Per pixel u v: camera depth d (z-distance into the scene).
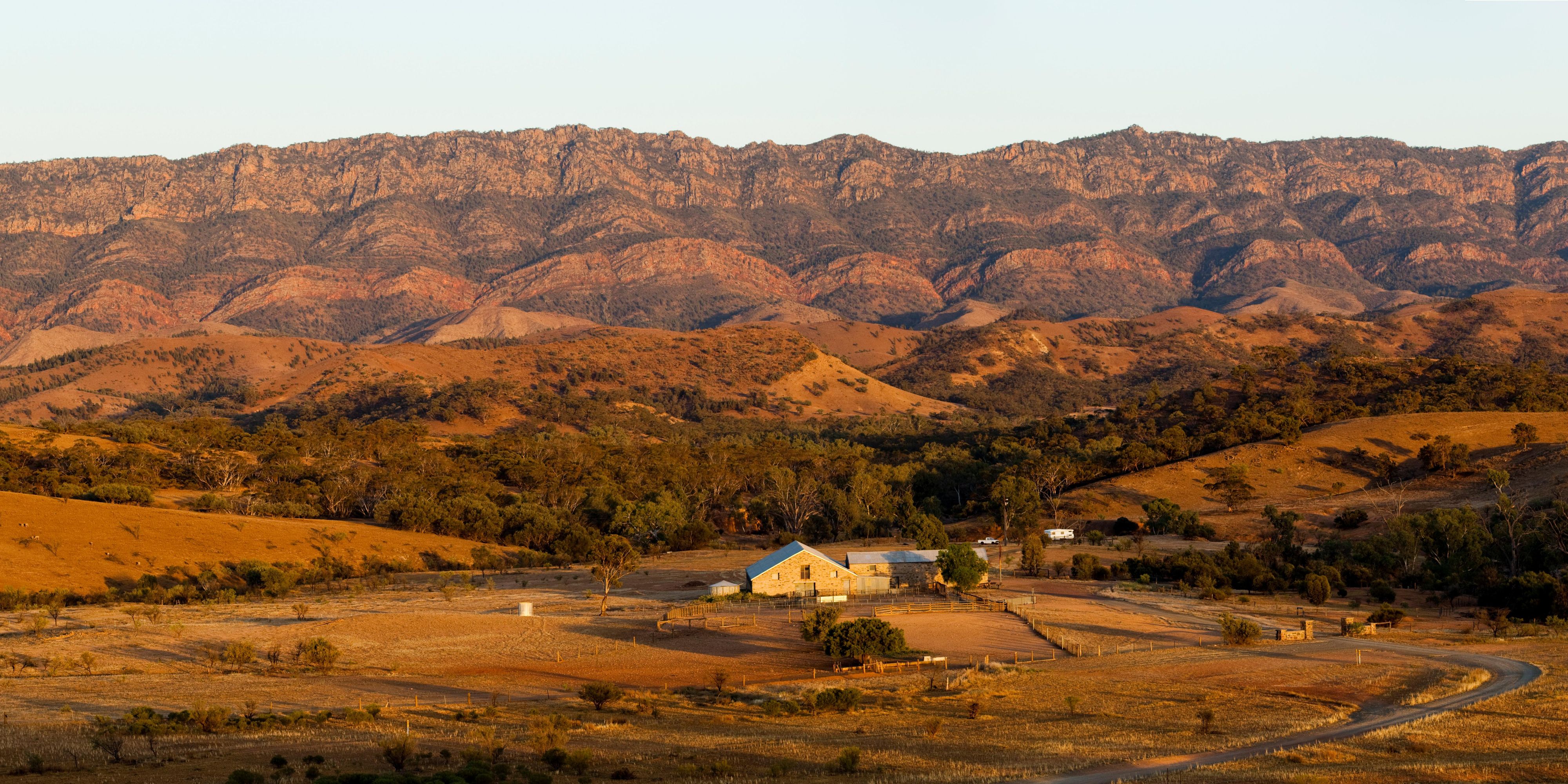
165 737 57.00
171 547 134.88
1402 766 47.47
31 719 62.28
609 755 53.31
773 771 48.78
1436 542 130.75
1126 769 48.94
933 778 47.44
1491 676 70.44
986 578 120.75
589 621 99.12
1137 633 92.06
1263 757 50.69
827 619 87.62
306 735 57.84
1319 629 93.38
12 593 110.44
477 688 74.38
